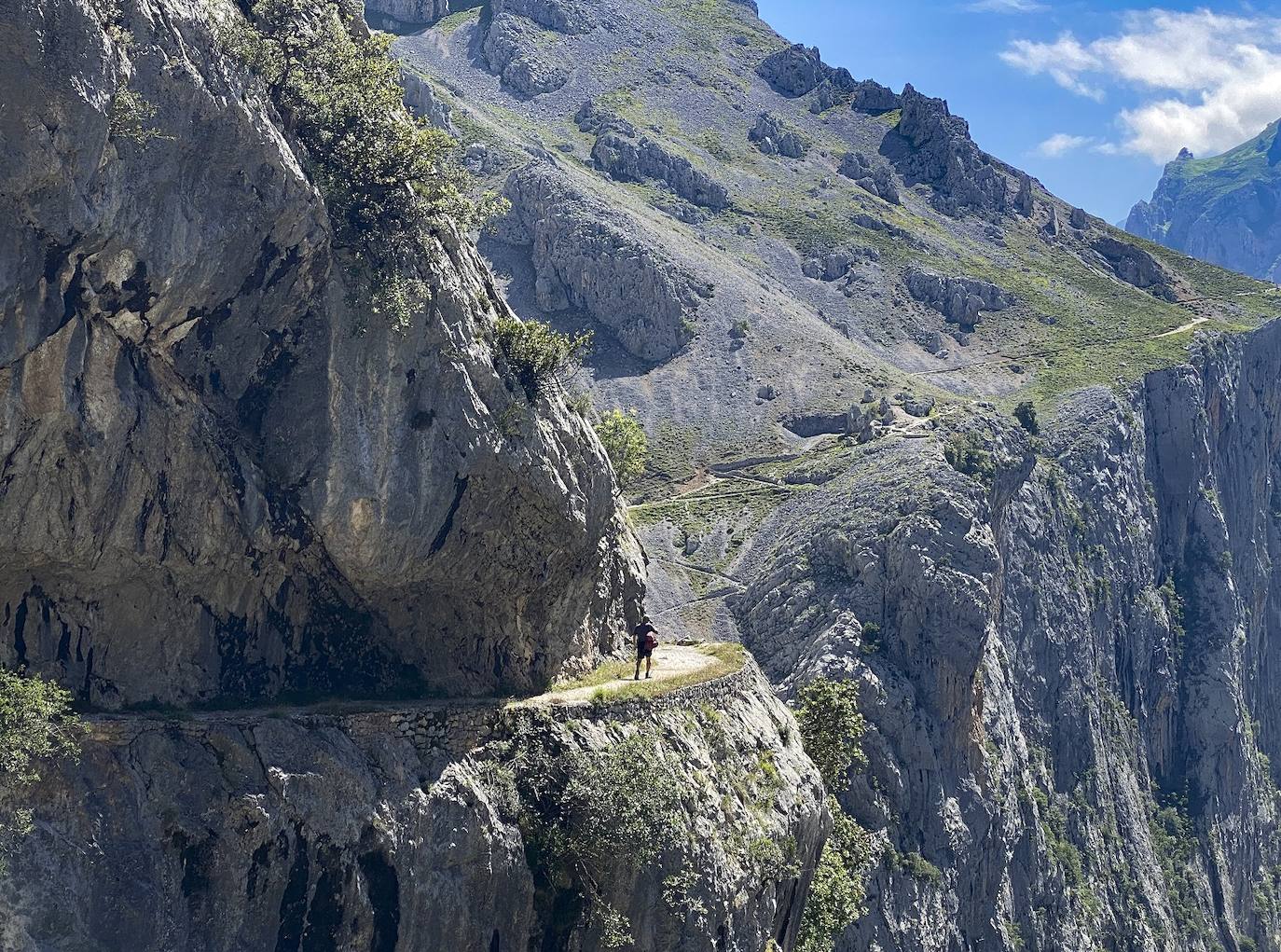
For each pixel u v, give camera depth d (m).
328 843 36.53
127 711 37.22
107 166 35.06
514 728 42.97
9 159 33.03
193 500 39.03
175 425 38.59
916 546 154.75
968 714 149.50
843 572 160.25
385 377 41.72
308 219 40.28
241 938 34.91
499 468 44.22
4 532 35.41
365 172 42.12
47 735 33.12
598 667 53.34
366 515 41.22
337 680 43.03
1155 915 175.75
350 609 43.53
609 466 51.22
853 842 69.00
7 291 33.69
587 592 51.78
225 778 35.66
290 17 42.75
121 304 36.78
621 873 42.38
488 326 45.97
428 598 45.28
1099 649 197.00
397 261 42.41
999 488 180.00
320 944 36.25
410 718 40.44
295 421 41.19
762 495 187.88
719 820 47.16
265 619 41.50
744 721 53.56
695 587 170.12
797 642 155.50
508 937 40.44
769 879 48.84
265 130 39.09
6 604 36.31
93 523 36.91
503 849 40.28
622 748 44.41
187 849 34.50
